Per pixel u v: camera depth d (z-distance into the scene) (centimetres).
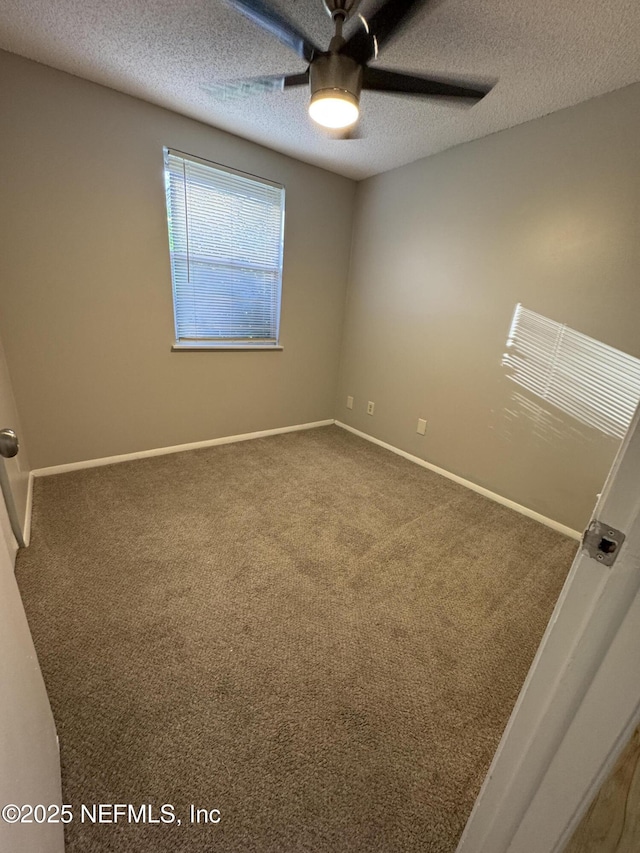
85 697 111
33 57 175
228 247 269
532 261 214
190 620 141
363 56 124
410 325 294
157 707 110
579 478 212
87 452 251
